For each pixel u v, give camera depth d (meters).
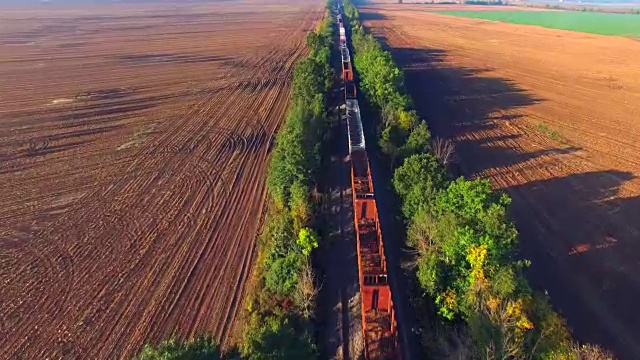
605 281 35.75
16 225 42.84
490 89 86.38
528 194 48.38
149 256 38.62
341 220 42.91
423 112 72.88
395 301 32.94
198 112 72.56
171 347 20.70
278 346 24.66
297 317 31.05
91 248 39.62
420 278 31.64
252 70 98.38
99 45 127.81
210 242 40.56
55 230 42.12
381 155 53.31
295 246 34.56
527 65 106.69
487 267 27.61
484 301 26.59
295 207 39.34
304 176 43.69
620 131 66.06
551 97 82.00
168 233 41.78
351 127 54.84
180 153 57.97
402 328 30.67
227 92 82.88
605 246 39.88
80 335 30.83
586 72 100.50
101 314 32.56
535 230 42.19
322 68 73.75
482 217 30.62
